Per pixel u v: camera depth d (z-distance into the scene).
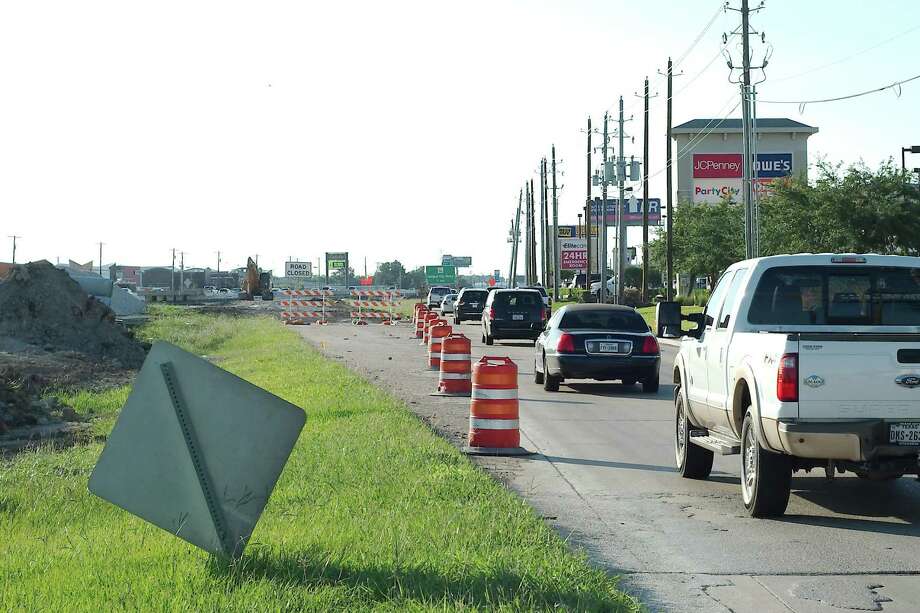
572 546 9.64
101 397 24.12
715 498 12.13
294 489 11.61
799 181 57.09
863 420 10.05
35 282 38.22
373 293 69.88
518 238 143.50
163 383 8.03
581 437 17.34
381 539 8.93
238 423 8.05
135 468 8.02
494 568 7.91
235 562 7.83
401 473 12.59
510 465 14.50
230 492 8.03
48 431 19.02
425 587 7.46
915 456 10.08
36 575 8.01
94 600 7.08
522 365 33.97
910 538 10.04
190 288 149.75
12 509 11.20
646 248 70.69
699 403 12.95
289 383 25.25
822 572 8.74
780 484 10.72
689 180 116.06
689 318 13.55
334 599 7.13
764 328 11.78
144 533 9.48
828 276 11.85
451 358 23.94
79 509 11.14
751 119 48.59
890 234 54.00
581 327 24.95
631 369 24.33
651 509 11.47
